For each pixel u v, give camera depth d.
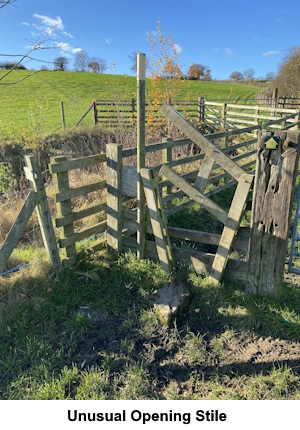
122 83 30.33
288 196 3.05
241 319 3.21
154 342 3.00
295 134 2.91
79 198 6.29
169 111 3.68
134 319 3.29
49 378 2.58
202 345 2.92
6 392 2.50
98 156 4.02
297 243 5.05
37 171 3.48
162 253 3.90
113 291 3.71
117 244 4.33
